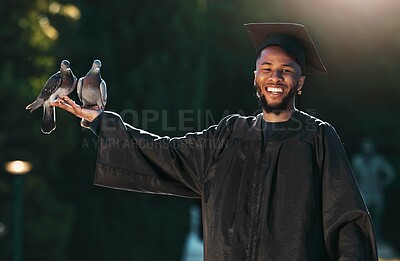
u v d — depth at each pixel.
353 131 40.56
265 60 8.02
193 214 33.94
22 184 19.91
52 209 21.89
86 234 22.52
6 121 21.81
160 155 8.29
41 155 22.03
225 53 34.16
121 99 22.41
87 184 22.41
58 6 22.64
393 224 38.69
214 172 8.15
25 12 22.30
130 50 22.53
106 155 8.34
